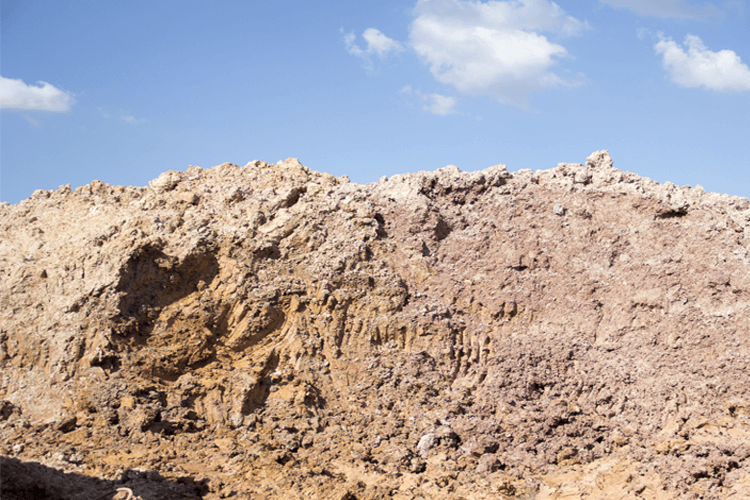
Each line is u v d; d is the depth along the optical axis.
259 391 26.05
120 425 24.06
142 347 26.31
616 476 22.97
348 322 28.08
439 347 28.00
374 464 24.03
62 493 19.11
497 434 25.30
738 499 20.78
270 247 28.98
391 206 31.69
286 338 27.41
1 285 27.14
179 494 20.92
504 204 32.06
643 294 28.92
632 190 31.64
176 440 24.06
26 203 31.28
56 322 26.11
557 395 26.53
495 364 27.64
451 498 22.30
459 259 30.78
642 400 25.81
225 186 31.31
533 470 24.14
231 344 26.94
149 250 27.36
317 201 30.92
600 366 27.22
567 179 32.50
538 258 30.45
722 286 28.30
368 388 26.64
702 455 22.58
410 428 25.48
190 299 27.45
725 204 31.17
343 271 28.91
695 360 26.77
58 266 27.38
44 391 25.05
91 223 29.31
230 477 22.55
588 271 30.02
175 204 30.11
